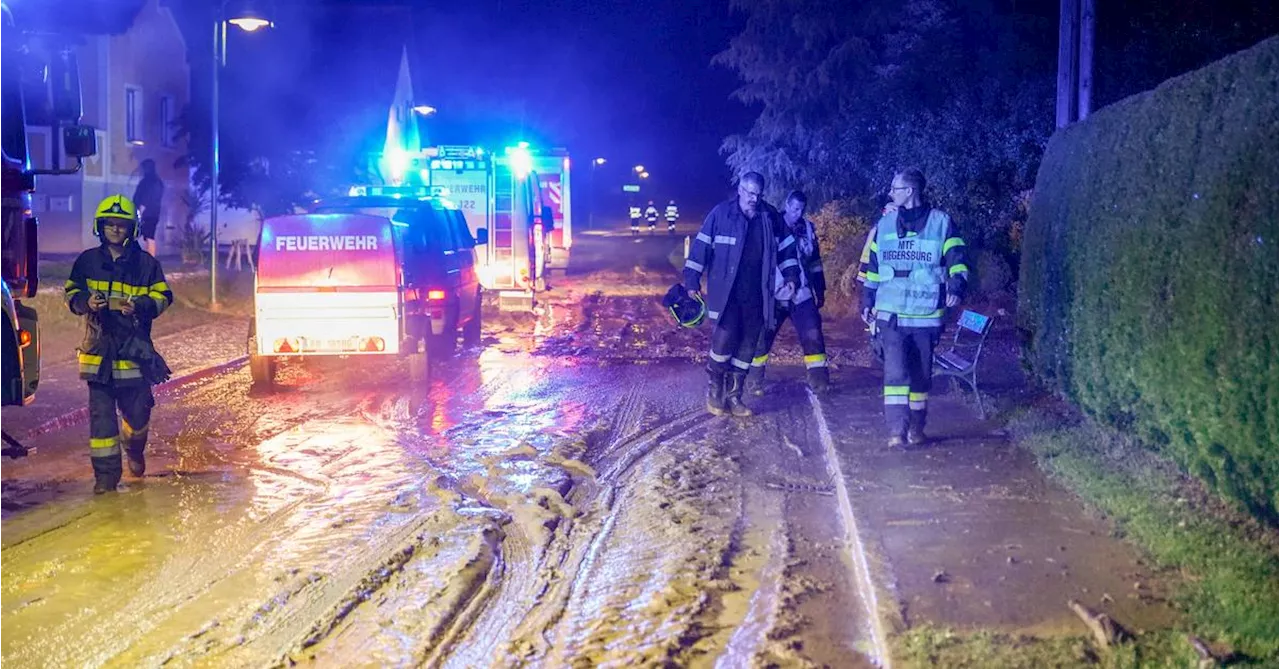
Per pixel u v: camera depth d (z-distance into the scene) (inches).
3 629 246.2
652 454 409.4
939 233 370.9
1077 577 242.8
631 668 218.2
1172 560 250.7
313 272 530.6
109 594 268.7
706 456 396.8
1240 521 272.4
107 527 325.4
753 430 441.7
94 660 228.8
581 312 940.0
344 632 243.6
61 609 258.4
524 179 912.9
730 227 449.7
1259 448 251.8
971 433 395.2
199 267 1059.3
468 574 278.8
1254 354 250.1
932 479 330.3
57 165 387.5
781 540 296.8
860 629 232.8
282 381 591.2
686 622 241.6
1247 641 203.5
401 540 311.0
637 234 2409.0
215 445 438.9
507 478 380.8
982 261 825.5
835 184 1053.8
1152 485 307.0
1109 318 349.7
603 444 434.6
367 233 532.7
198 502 353.4
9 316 358.6
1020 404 439.5
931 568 250.4
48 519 333.1
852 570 272.1
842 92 1043.3
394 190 725.3
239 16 732.7
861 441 385.4
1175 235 296.2
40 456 416.2
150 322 373.4
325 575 280.7
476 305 729.6
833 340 713.0
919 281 370.9
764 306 453.1
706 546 293.1
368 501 354.3
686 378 585.0
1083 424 392.8
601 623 245.3
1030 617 220.8
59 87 382.3
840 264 886.4
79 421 480.7
